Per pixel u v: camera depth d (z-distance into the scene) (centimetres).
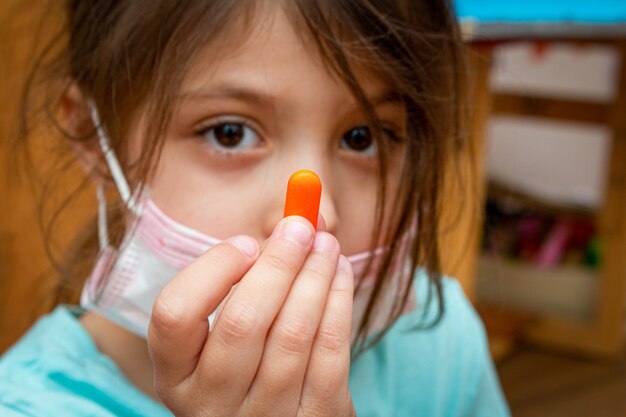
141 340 38
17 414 34
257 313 27
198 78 32
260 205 32
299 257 27
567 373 90
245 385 27
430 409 42
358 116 33
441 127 37
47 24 49
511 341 95
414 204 36
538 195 111
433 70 36
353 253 34
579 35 65
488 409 45
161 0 33
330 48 31
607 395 84
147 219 34
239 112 32
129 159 35
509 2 60
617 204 92
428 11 36
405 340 43
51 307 47
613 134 90
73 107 39
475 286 99
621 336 97
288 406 27
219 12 31
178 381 28
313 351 27
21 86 54
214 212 33
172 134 33
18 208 56
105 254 37
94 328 39
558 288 99
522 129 115
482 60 64
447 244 54
